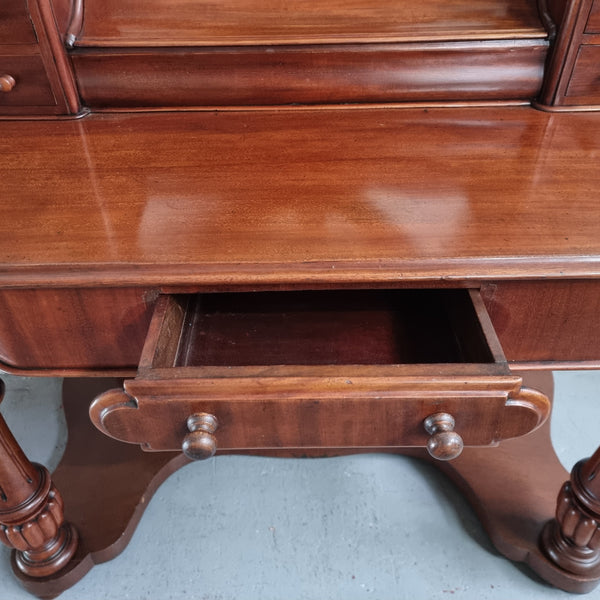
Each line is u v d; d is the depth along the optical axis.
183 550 0.96
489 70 0.78
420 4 0.78
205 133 0.76
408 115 0.79
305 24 0.77
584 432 1.14
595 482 0.76
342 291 0.79
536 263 0.55
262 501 1.03
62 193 0.65
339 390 0.52
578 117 0.78
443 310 0.76
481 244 0.57
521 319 0.64
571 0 0.71
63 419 1.18
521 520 0.93
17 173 0.68
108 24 0.77
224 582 0.92
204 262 0.56
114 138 0.75
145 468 1.01
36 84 0.77
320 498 1.03
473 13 0.77
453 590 0.91
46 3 0.71
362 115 0.79
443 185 0.65
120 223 0.60
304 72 0.78
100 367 0.70
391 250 0.56
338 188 0.65
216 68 0.78
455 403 0.53
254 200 0.63
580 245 0.56
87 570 0.92
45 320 0.64
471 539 0.97
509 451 1.03
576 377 1.26
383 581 0.92
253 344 0.72
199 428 0.54
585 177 0.66
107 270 0.56
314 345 0.72
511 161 0.69
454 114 0.79
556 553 0.87
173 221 0.60
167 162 0.70
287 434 0.57
